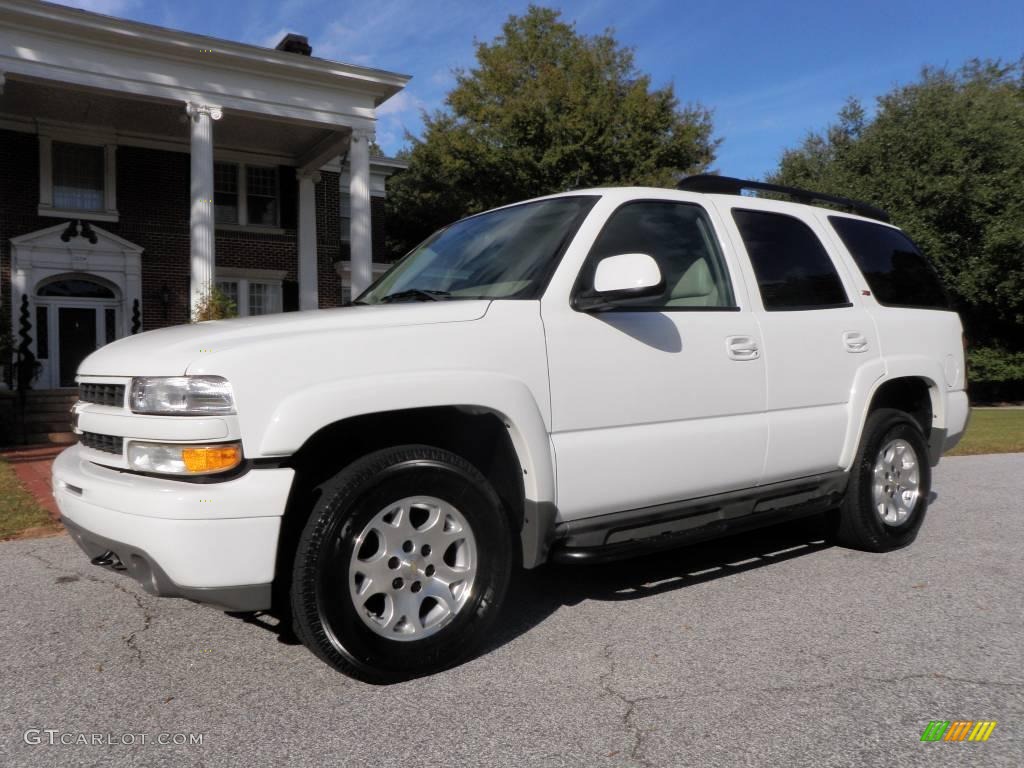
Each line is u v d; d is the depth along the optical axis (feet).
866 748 8.23
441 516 10.04
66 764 8.00
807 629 11.62
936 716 8.94
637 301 11.82
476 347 10.30
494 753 8.14
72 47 47.42
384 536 9.64
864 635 11.38
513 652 10.79
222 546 8.75
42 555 16.24
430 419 10.93
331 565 9.18
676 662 10.43
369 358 9.61
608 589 13.56
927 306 17.02
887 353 15.35
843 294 15.11
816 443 13.93
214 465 8.80
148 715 9.05
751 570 14.69
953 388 16.98
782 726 8.70
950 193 64.90
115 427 9.65
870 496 15.25
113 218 58.75
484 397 10.15
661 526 12.03
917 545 16.52
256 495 8.85
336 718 8.93
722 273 13.29
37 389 51.62
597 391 11.23
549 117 84.07
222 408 8.85
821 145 84.64
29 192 56.34
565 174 85.15
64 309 58.13
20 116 55.83
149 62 49.65
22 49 46.09
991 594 13.26
